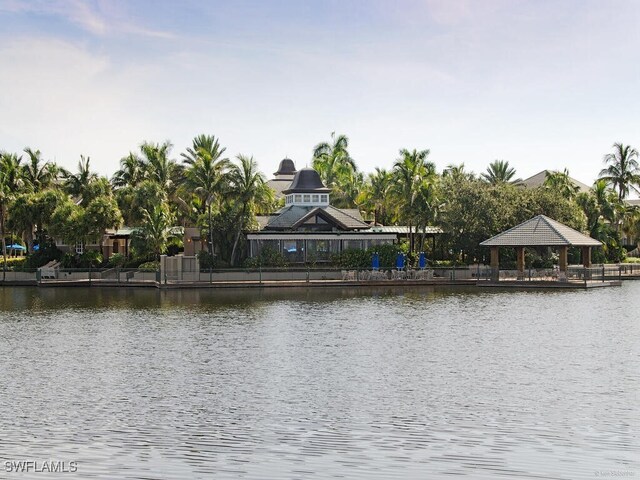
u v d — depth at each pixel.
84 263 77.94
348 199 105.62
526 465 17.08
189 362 29.30
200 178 74.75
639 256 116.31
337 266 76.12
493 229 78.12
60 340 35.25
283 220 84.06
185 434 19.50
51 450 18.30
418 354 30.84
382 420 20.67
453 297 57.91
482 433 19.41
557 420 20.53
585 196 96.62
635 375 26.34
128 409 21.98
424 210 79.25
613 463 17.17
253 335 36.56
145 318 43.88
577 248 85.56
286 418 20.92
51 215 78.94
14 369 28.05
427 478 16.38
